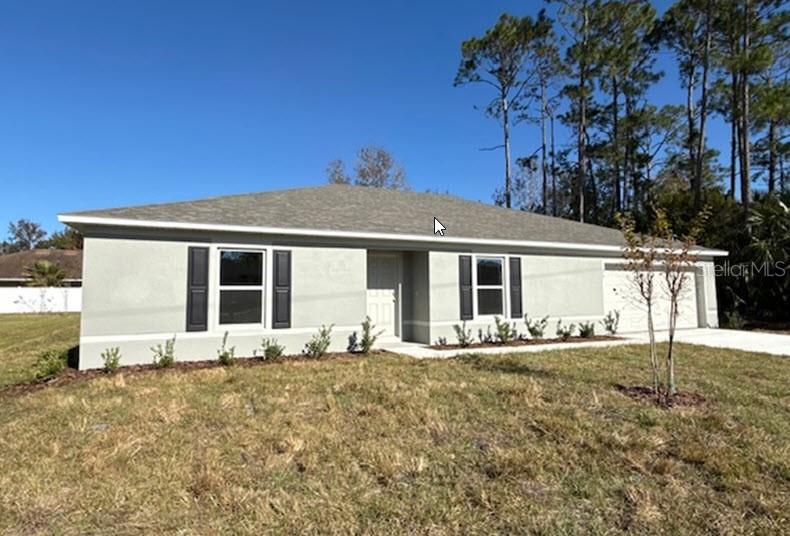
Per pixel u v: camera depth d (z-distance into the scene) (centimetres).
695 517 295
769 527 282
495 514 300
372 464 372
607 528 284
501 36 2378
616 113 2636
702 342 1096
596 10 2261
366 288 1040
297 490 332
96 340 782
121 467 369
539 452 394
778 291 1476
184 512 302
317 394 589
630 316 1348
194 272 855
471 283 1122
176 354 834
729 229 1714
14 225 6625
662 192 2630
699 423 462
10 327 1719
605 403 535
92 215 773
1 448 413
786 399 558
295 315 934
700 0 2073
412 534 277
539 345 1063
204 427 464
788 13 1808
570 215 3158
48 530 283
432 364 800
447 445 414
